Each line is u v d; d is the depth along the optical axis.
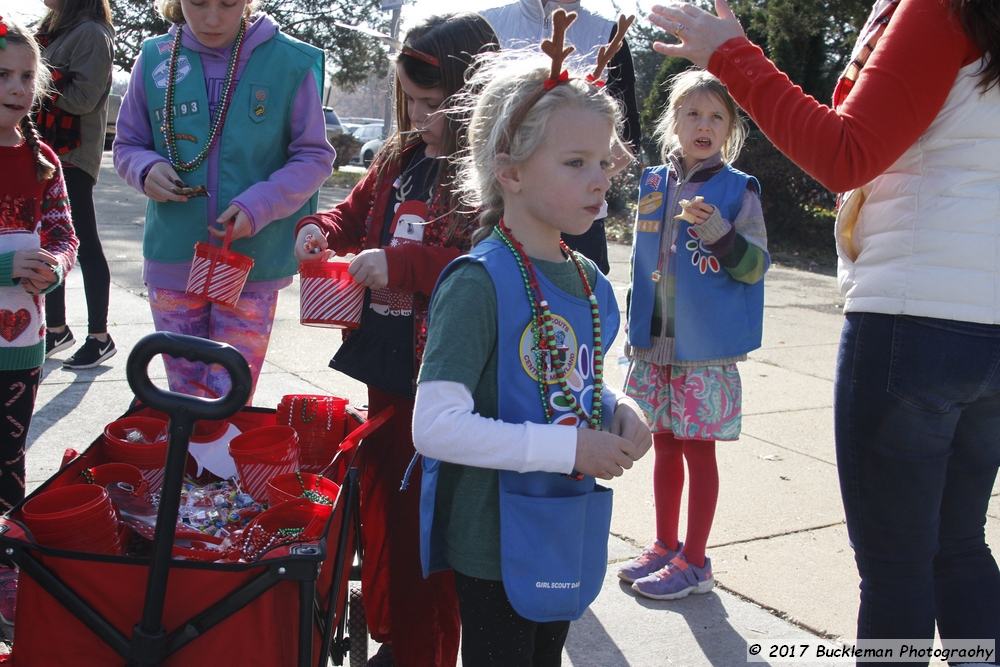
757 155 13.47
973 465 2.10
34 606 1.62
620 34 1.71
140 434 2.29
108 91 4.63
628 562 3.19
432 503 1.67
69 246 2.77
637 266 3.03
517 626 1.70
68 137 4.46
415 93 2.12
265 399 4.59
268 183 2.70
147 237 2.84
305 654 1.57
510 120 1.63
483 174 1.76
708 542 3.38
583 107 1.60
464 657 1.75
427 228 2.18
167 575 1.49
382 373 2.18
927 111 1.76
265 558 1.57
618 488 3.87
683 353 2.90
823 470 4.16
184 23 2.83
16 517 1.67
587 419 1.70
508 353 1.63
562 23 1.55
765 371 6.00
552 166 1.61
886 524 2.01
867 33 2.03
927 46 1.74
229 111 2.76
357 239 2.47
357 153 28.98
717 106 2.92
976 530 2.17
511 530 1.60
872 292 1.93
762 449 4.42
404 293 2.19
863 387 1.97
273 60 2.80
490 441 1.53
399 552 2.22
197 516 2.04
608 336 1.86
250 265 2.59
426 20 2.13
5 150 2.57
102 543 1.71
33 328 2.63
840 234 2.08
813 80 14.94
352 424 2.42
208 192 2.78
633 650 2.66
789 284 10.19
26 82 2.53
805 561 3.25
